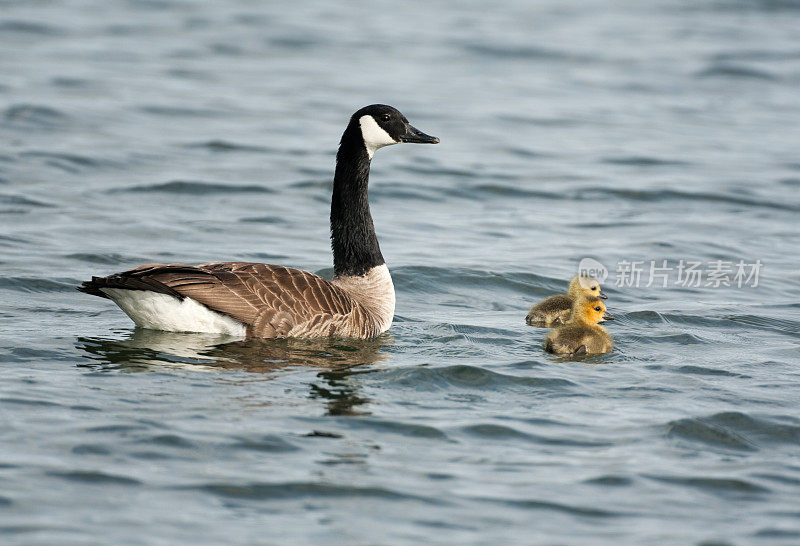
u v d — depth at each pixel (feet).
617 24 157.07
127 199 72.54
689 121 106.83
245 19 149.07
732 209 76.43
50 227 64.03
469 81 121.39
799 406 36.60
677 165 89.40
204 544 25.21
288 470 29.55
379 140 48.47
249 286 42.01
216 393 35.63
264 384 36.88
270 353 40.78
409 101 110.01
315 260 60.34
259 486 28.45
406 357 42.04
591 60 133.59
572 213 75.00
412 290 55.88
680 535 26.53
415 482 29.14
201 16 148.87
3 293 50.44
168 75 115.34
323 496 28.09
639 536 26.40
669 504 28.35
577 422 34.45
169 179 77.46
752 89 121.70
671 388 38.52
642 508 28.02
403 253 62.75
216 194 75.66
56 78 108.68
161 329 42.86
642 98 116.78
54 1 151.94
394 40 141.18
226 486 28.32
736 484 29.76
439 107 108.47
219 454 30.35
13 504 26.58
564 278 58.54
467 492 28.66
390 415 34.40
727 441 33.27
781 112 111.45
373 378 38.34
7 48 121.80
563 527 26.81
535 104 112.06
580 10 168.14
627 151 93.86
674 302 54.13
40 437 30.81
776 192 80.74
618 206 77.15
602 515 27.55
